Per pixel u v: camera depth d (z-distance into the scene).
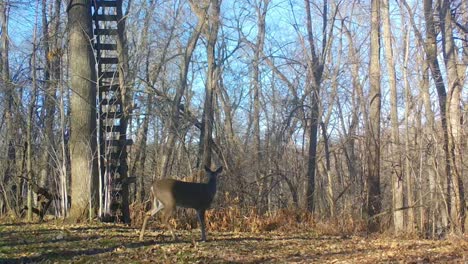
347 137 24.55
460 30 20.75
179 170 23.97
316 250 11.20
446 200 18.22
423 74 19.78
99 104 14.93
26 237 11.87
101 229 13.20
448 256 10.53
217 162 23.45
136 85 21.33
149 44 22.05
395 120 19.91
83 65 14.84
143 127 21.77
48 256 9.80
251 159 22.81
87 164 14.69
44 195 16.17
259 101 25.45
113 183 15.12
